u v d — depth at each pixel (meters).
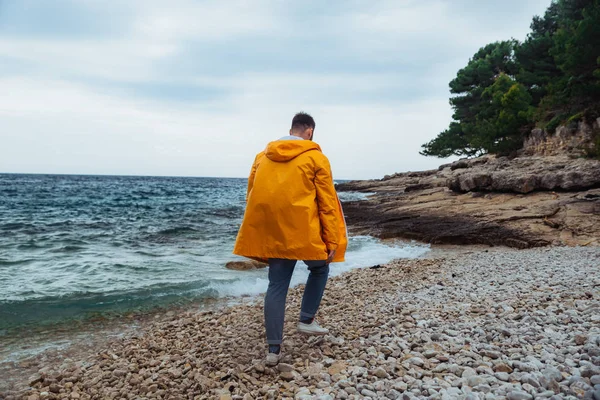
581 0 28.69
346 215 20.09
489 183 18.80
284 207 3.04
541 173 16.72
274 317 3.17
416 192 28.11
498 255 8.87
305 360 3.23
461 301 4.75
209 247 11.38
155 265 8.58
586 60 25.03
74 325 4.74
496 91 41.16
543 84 37.03
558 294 4.51
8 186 59.56
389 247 11.41
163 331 4.40
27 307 5.40
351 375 2.83
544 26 40.66
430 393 2.42
